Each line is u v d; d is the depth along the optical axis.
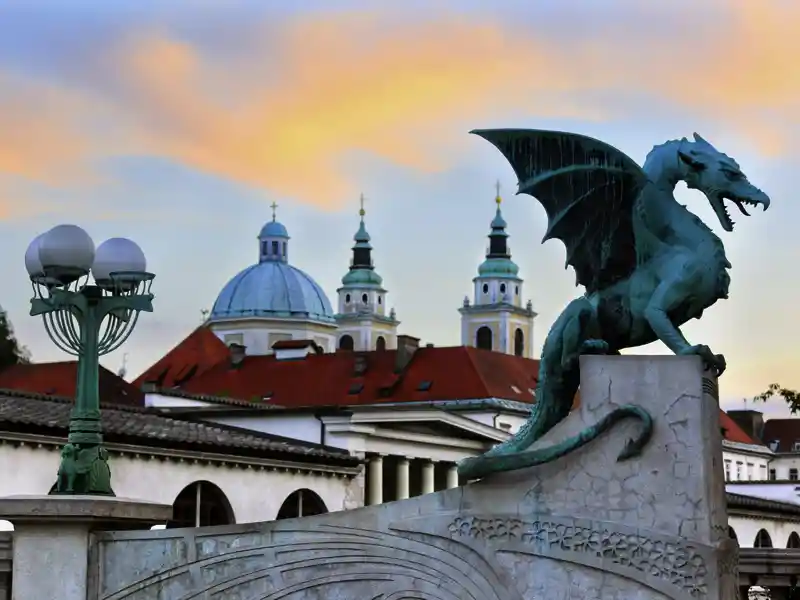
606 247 14.88
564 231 15.16
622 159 14.84
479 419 102.88
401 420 65.19
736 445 119.81
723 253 14.59
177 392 67.50
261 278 154.00
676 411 13.85
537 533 14.11
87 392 16.03
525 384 110.88
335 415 61.06
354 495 53.66
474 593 14.19
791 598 20.58
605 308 14.87
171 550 14.99
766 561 20.17
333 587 14.66
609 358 14.12
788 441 138.25
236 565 14.90
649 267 14.71
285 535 14.84
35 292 17.56
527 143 15.38
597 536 13.91
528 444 14.61
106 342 17.02
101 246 17.44
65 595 14.89
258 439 50.62
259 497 47.94
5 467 37.62
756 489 74.06
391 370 107.44
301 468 50.06
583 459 14.08
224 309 153.00
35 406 41.53
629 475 13.91
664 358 13.95
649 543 13.75
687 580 13.59
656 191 14.77
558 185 15.17
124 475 41.81
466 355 107.56
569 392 14.67
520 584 14.09
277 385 108.56
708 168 14.65
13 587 14.98
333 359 109.56
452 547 14.36
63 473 15.68
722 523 14.16
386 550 14.55
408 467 67.50
